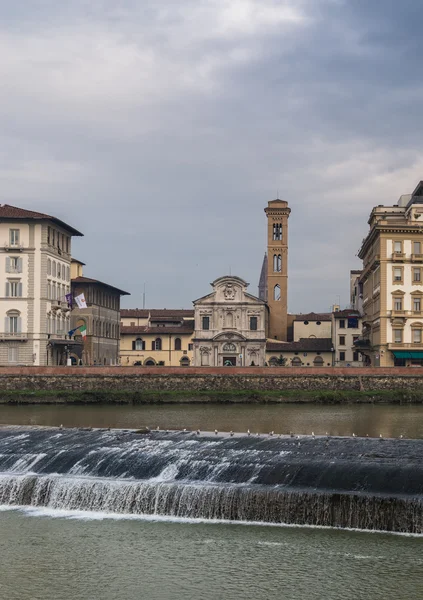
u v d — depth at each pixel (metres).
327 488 39.03
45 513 40.66
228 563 32.78
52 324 120.62
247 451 45.50
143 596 29.69
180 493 39.72
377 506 36.47
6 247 116.00
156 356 168.38
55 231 122.81
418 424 70.25
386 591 29.66
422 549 33.78
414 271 115.12
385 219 120.69
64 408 91.25
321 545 34.56
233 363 159.38
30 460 47.00
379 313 116.25
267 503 38.25
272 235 179.00
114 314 157.25
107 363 150.88
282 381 102.88
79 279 139.62
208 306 160.25
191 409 89.31
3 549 35.06
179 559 33.38
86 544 35.50
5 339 115.62
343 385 102.44
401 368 102.69
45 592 30.23
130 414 82.00
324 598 29.19
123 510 40.66
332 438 50.53
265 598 29.23
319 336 174.12
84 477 44.00
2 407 92.81
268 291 178.12
